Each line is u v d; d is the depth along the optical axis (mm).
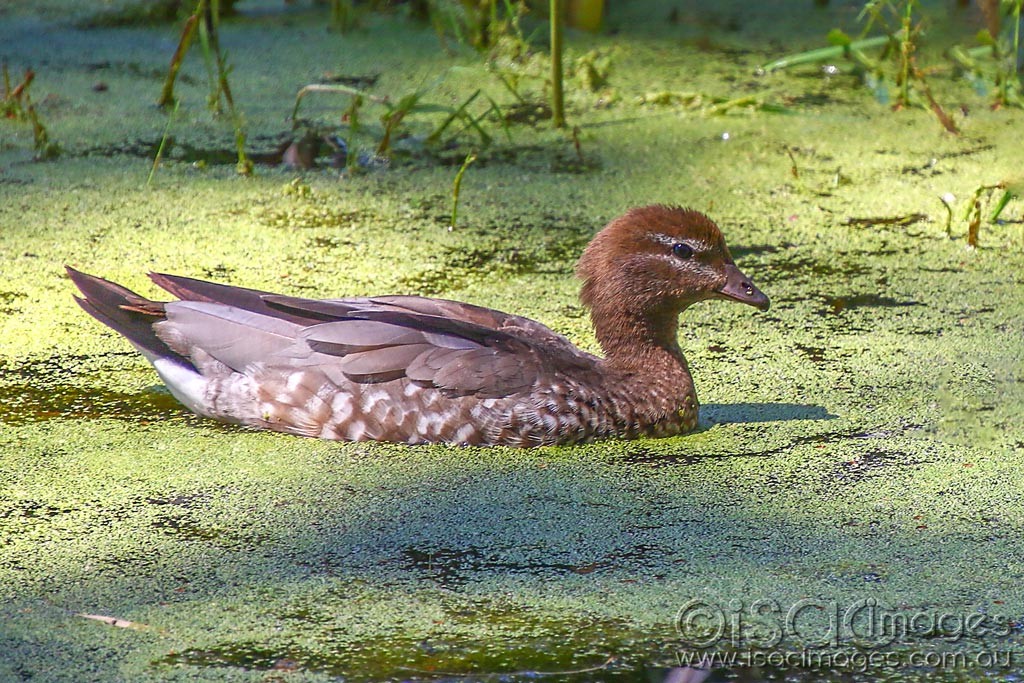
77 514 9086
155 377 11195
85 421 10398
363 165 15977
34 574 8398
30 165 15477
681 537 8969
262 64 19047
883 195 15305
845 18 21828
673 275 10289
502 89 18422
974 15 21031
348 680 7461
